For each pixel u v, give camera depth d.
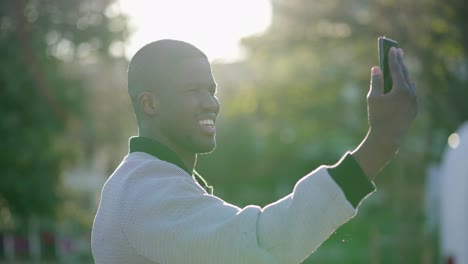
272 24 26.88
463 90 24.05
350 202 2.37
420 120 25.73
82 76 29.28
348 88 29.56
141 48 2.85
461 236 11.04
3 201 27.77
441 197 11.72
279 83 29.25
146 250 2.56
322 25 25.92
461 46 23.50
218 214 2.53
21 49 26.36
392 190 30.61
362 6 24.95
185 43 2.82
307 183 2.39
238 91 30.12
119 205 2.65
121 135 31.50
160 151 2.77
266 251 2.40
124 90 31.22
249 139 42.22
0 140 26.41
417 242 16.31
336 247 24.23
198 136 2.78
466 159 10.95
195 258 2.48
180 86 2.77
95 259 2.81
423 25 23.70
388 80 2.46
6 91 26.22
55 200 28.17
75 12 28.56
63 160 29.12
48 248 27.47
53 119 27.08
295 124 31.92
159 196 2.60
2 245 27.16
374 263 12.87
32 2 27.83
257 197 42.75
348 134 31.12
